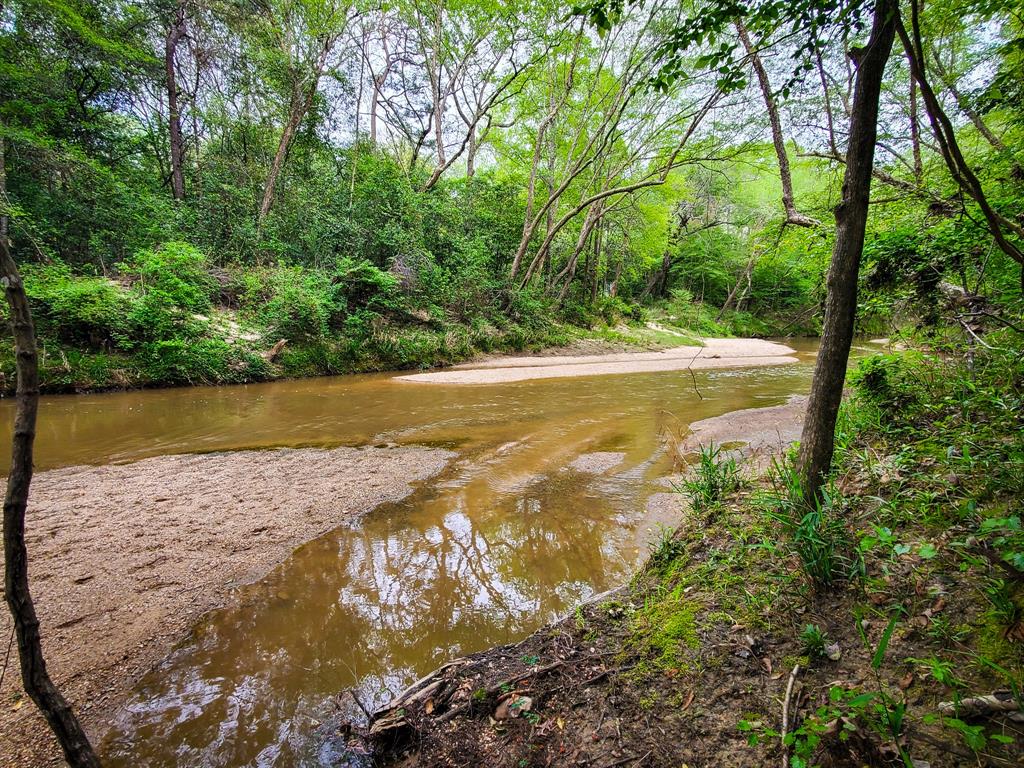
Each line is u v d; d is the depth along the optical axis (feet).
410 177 68.80
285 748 6.63
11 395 30.09
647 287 116.57
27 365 4.46
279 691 7.75
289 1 52.95
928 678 5.61
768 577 8.21
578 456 20.57
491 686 7.05
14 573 4.56
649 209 81.61
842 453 11.65
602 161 68.33
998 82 11.85
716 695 6.25
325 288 46.37
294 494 16.19
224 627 9.39
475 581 11.05
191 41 55.98
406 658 8.50
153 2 50.06
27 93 42.01
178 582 10.90
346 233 52.65
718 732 5.73
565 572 11.38
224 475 17.95
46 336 32.76
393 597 10.42
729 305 119.03
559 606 10.00
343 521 14.24
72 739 4.98
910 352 14.92
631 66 55.01
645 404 31.48
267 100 56.65
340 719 7.11
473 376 43.98
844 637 6.60
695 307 103.60
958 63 15.25
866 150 7.43
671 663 6.94
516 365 52.34
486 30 62.95
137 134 55.88
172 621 9.56
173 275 37.42
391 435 23.95
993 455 8.73
